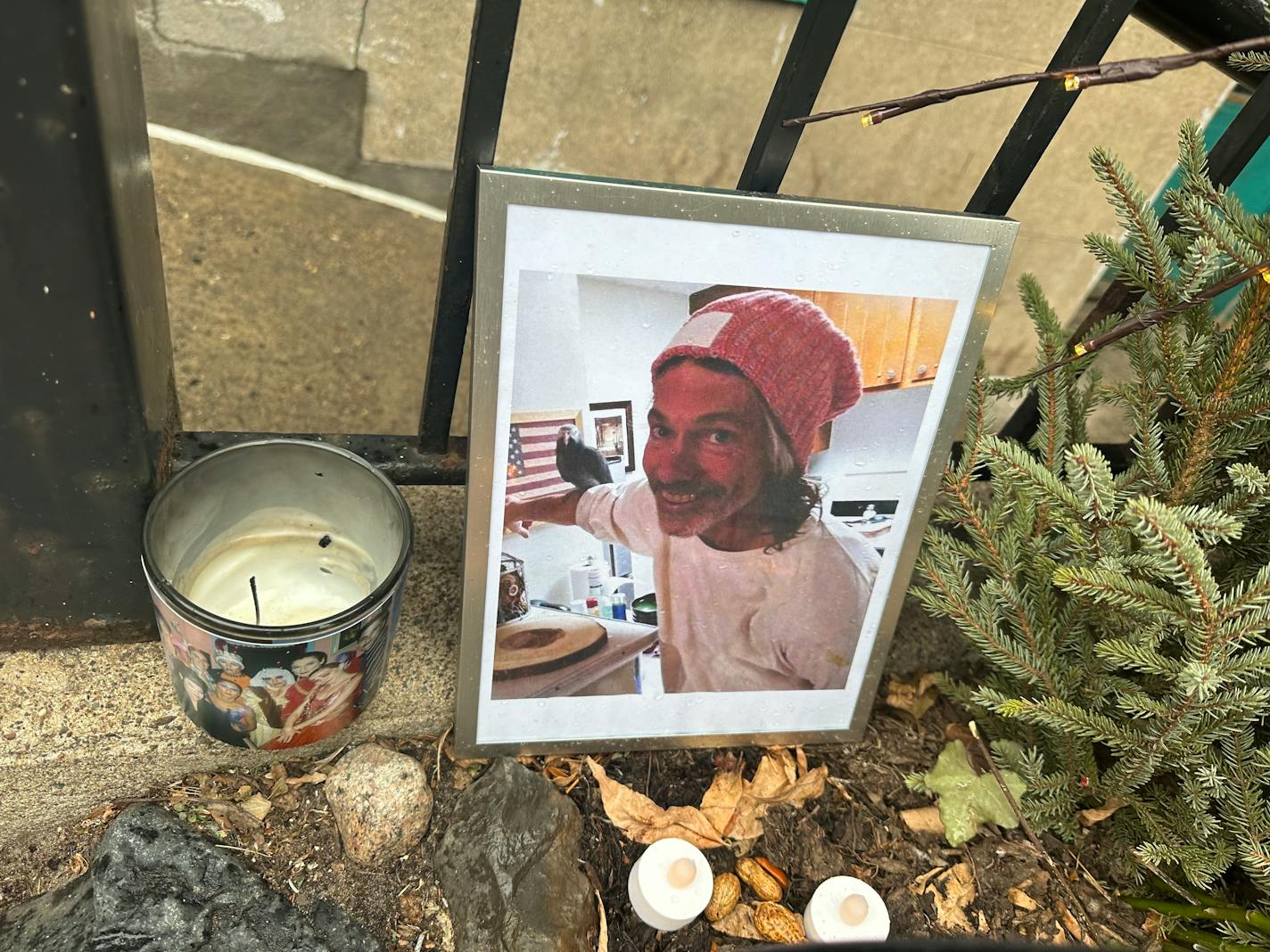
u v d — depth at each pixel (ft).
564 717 3.27
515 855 2.90
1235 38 3.19
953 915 3.17
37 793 2.90
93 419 2.57
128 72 2.61
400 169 5.90
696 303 2.75
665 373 2.83
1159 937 3.18
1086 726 3.01
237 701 2.66
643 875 2.94
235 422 4.80
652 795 3.33
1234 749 2.89
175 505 2.78
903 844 3.34
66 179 2.13
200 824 2.95
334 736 3.21
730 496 3.03
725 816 3.28
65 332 2.39
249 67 5.38
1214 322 2.93
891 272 2.83
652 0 5.08
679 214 2.60
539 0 4.97
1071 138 5.37
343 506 3.11
